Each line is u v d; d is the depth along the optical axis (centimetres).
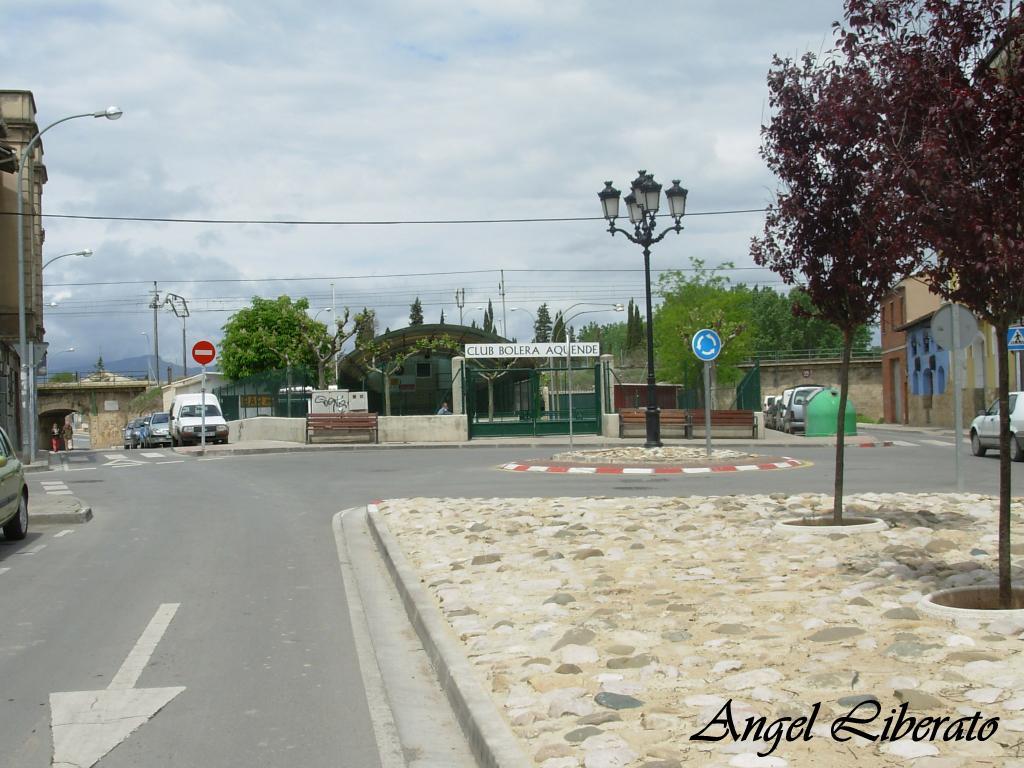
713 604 744
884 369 6400
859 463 2369
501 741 472
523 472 2295
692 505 1377
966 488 1700
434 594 846
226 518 1540
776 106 1034
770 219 1062
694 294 6412
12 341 4091
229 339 7525
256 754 519
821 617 682
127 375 9488
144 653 724
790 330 10688
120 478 2398
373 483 2086
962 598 722
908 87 683
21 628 812
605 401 3741
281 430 3838
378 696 621
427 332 4631
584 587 836
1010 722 456
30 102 4078
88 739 542
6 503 1267
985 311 676
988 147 652
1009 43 658
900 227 688
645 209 2598
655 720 484
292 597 927
